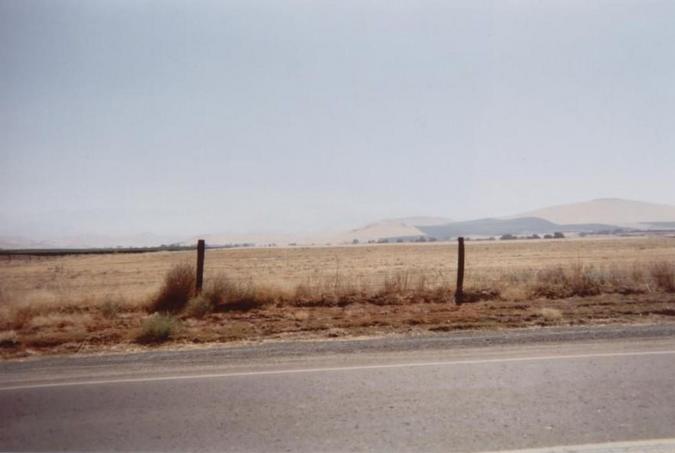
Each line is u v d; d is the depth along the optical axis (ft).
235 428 17.46
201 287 47.21
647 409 18.33
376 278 70.79
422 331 34.78
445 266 122.83
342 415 18.31
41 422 18.49
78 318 41.32
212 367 25.44
